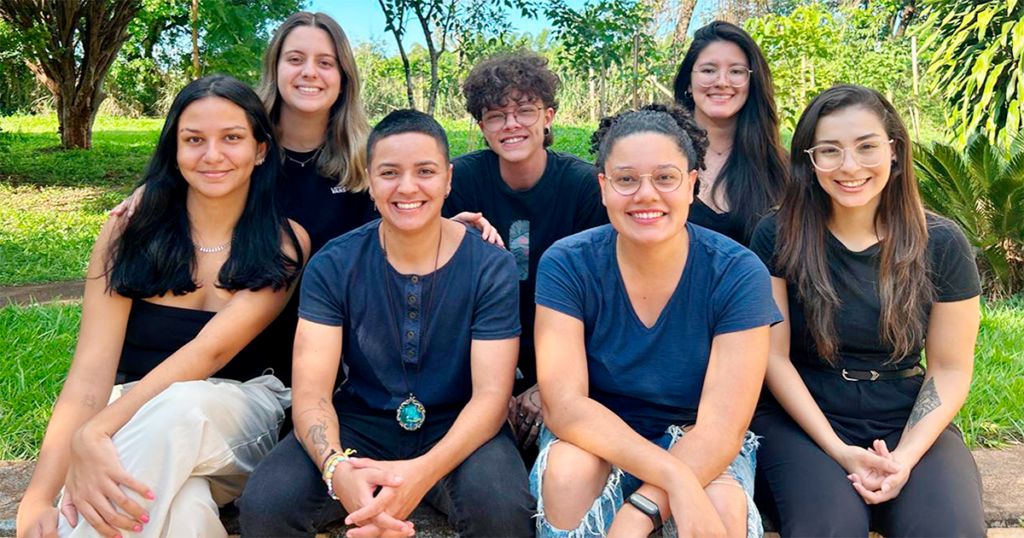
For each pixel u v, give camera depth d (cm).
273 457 224
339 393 255
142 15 1516
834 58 1040
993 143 661
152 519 211
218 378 262
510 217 310
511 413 276
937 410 238
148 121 2356
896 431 247
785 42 861
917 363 254
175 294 254
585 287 235
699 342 230
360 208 311
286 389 272
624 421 234
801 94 888
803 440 240
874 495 221
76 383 243
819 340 246
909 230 241
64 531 217
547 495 216
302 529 216
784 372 250
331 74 301
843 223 249
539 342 235
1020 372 378
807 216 250
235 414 233
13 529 247
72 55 1462
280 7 1053
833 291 245
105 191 1091
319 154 309
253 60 1021
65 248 738
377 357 243
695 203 319
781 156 325
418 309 240
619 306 233
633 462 210
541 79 295
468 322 241
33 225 830
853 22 1264
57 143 1605
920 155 556
